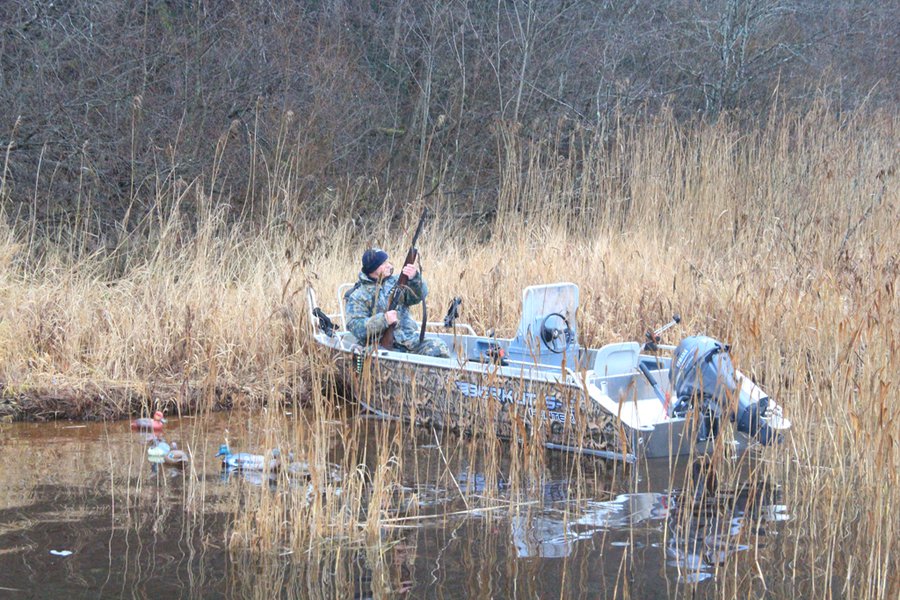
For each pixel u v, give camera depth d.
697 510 11.78
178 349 17.28
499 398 14.63
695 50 34.47
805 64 35.72
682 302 19.25
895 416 11.54
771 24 35.34
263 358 17.55
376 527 11.05
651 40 34.81
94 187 23.98
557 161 28.19
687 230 24.55
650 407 14.30
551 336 15.91
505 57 32.88
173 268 19.70
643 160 26.55
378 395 16.14
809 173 25.20
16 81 24.03
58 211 24.28
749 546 10.65
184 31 27.19
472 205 30.39
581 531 11.09
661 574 9.91
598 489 12.52
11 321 17.06
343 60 29.81
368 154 30.27
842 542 10.81
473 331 17.72
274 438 14.05
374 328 16.02
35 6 24.75
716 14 35.25
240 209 26.06
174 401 16.34
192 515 11.41
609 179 25.91
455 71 32.94
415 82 33.12
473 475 13.15
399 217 28.50
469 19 32.41
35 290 18.19
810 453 12.54
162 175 24.97
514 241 23.58
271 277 20.14
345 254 22.14
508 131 28.52
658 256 22.39
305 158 27.16
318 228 23.95
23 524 11.02
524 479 12.97
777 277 19.06
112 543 10.53
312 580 9.70
